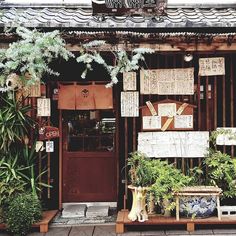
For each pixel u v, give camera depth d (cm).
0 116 635
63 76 706
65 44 583
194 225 609
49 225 643
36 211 615
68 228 631
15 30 575
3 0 803
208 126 694
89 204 740
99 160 743
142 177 614
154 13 652
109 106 704
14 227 595
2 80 598
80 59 574
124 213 654
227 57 691
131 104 684
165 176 611
